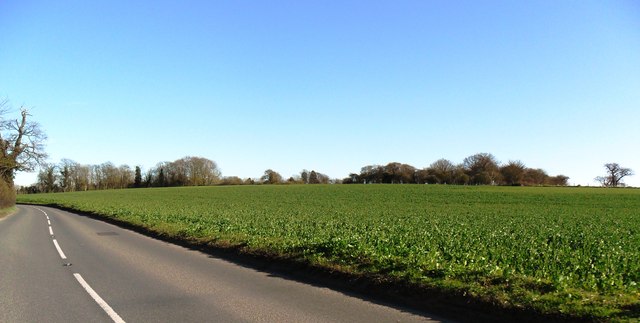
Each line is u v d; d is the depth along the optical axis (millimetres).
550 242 16109
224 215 29219
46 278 10031
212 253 14289
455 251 11891
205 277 10188
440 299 7684
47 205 62438
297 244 13320
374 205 47562
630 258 10992
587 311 6336
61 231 22328
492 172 106875
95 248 15492
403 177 120188
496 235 17375
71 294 8469
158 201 57969
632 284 7918
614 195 61812
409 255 10977
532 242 14930
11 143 49781
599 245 14648
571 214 35750
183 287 9078
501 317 6797
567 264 10453
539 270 9383
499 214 35219
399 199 58719
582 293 7238
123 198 69312
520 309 6773
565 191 71250
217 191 85188
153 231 20953
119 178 127062
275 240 14742
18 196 96250
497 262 10609
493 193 67625
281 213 32688
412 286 8359
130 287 9078
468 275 8680
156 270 11086
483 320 6824
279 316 6949
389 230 19047
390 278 8930
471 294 7504
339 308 7461
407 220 27344
